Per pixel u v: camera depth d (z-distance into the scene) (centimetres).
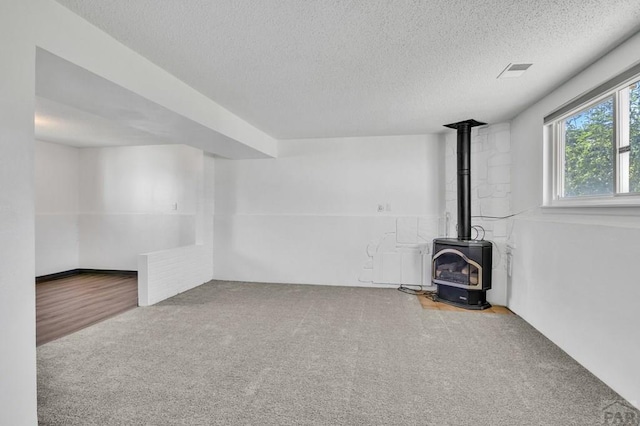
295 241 514
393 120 399
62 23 175
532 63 241
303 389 212
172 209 581
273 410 191
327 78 271
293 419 183
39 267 546
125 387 214
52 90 223
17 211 152
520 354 263
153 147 589
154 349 271
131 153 596
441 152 467
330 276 503
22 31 154
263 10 178
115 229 604
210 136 362
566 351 264
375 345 280
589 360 234
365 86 289
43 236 551
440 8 176
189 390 211
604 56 228
